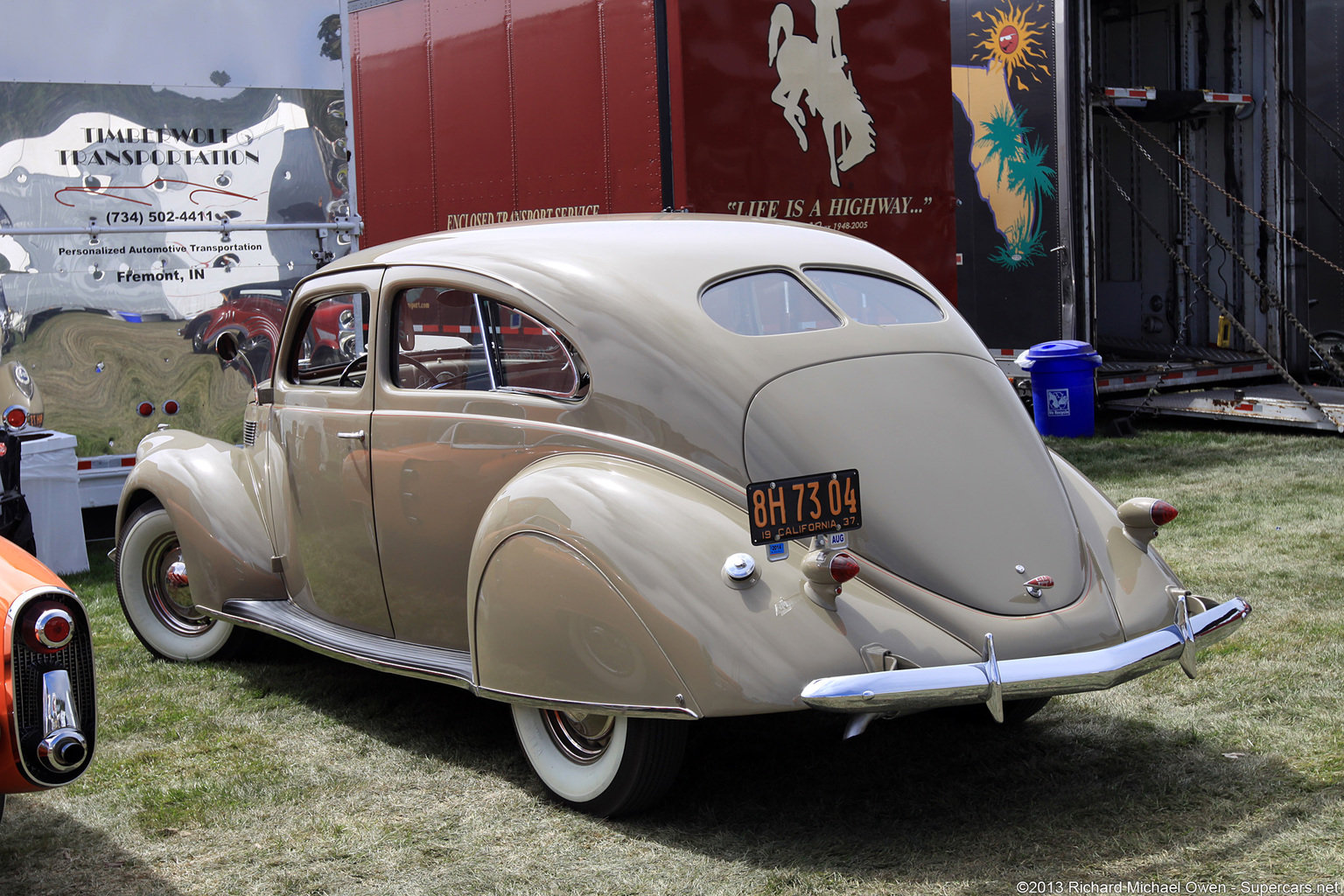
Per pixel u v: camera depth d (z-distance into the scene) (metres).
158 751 3.96
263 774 3.73
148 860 3.18
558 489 3.20
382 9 8.76
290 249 7.34
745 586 2.90
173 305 7.02
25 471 6.26
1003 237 10.58
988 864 2.96
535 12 7.46
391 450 3.85
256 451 4.62
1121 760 3.56
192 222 7.00
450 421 3.67
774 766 3.63
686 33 6.67
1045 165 10.19
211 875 3.08
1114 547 3.38
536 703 3.20
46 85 6.59
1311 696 3.97
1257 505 6.97
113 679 4.73
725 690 2.83
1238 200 11.01
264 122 7.16
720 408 3.17
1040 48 10.10
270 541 4.51
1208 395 10.17
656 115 6.77
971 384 3.48
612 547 3.03
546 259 3.60
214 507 4.55
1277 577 5.44
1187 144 11.37
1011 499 3.26
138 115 6.82
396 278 3.93
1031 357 9.91
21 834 3.35
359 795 3.55
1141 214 10.32
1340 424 9.03
